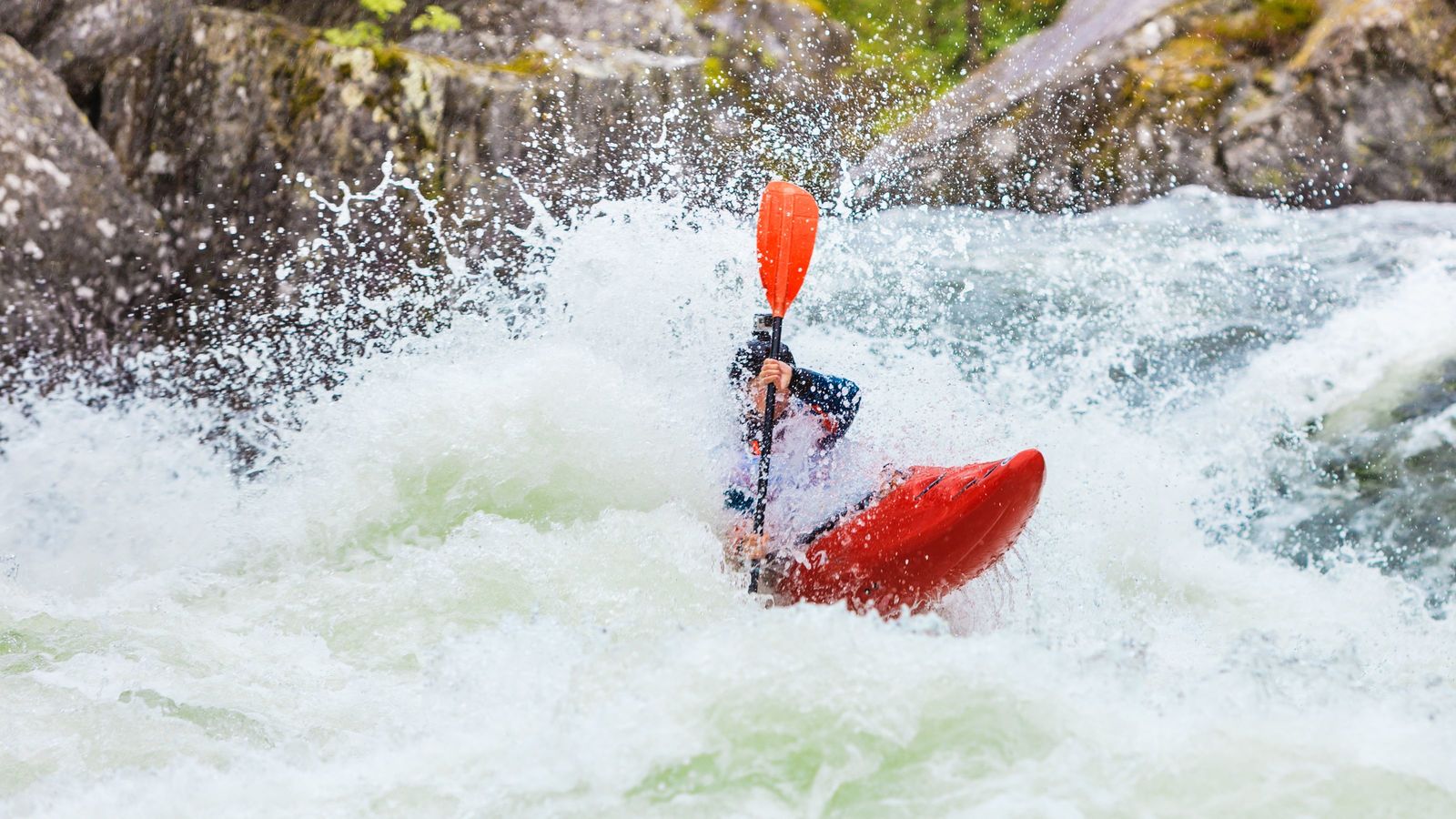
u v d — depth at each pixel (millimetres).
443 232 25266
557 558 15398
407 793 10359
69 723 11812
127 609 14945
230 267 24688
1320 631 15203
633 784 10094
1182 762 10289
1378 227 24438
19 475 20344
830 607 11969
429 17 27875
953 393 20250
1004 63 31672
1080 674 11492
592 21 28656
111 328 23906
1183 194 26547
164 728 11727
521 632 13172
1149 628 15055
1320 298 22094
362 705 12305
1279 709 11336
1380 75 26219
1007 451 18578
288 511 17406
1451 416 18766
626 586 14781
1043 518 17156
